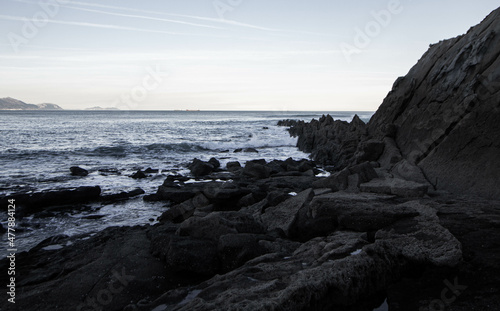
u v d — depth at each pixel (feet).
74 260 21.99
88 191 39.75
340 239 19.72
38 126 164.14
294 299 12.76
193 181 50.75
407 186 27.96
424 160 35.81
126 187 46.93
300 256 18.37
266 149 94.99
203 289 15.76
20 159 67.31
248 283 15.06
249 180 47.62
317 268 14.75
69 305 16.79
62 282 18.81
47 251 24.94
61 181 49.55
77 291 17.92
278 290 13.64
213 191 34.58
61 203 38.29
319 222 23.85
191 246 20.63
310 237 23.95
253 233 23.41
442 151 34.01
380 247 15.92
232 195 34.63
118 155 76.69
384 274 15.26
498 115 29.50
